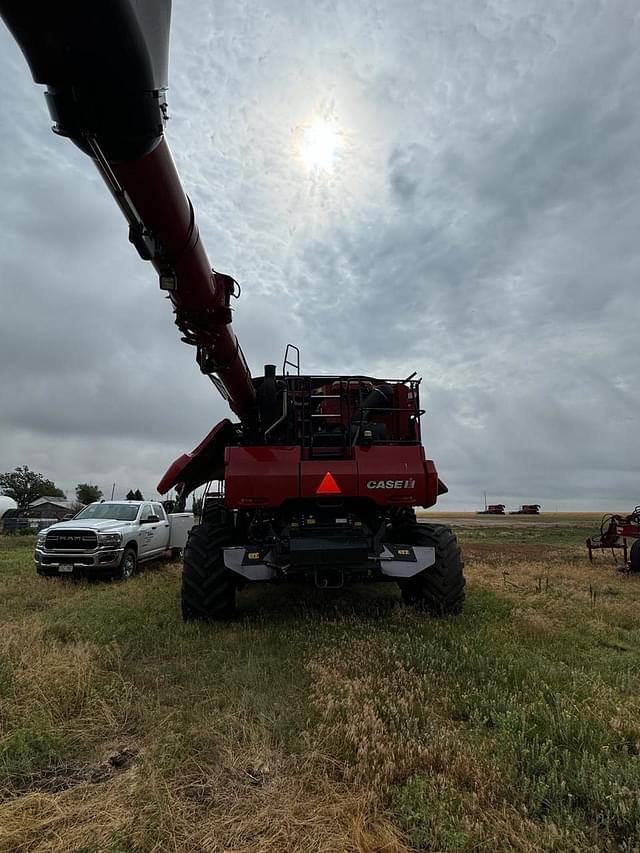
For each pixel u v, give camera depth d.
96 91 2.05
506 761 2.50
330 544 4.96
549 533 26.70
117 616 5.82
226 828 2.07
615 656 4.30
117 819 2.12
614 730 2.84
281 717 2.99
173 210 3.01
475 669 3.79
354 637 4.57
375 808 2.16
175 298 4.08
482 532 27.94
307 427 5.78
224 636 4.82
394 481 5.28
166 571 10.68
